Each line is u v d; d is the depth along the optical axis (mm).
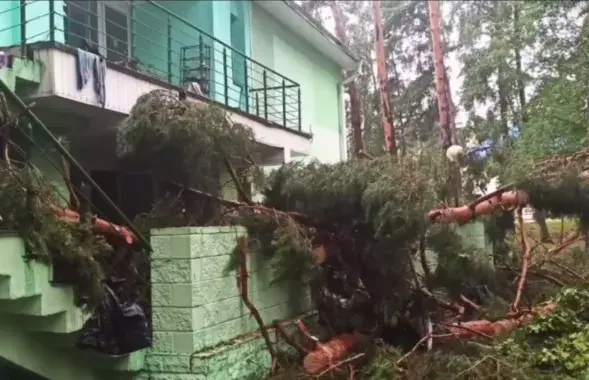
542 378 5535
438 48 16734
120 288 5215
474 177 8016
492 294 7781
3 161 4656
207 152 5723
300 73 15172
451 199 7500
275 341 6316
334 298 7109
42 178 4688
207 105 5848
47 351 4738
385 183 6035
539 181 6969
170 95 5812
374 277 6848
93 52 6402
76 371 4961
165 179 6059
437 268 7191
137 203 8664
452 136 17797
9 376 5270
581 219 7211
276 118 13297
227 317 5648
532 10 13250
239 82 11828
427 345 6602
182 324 5113
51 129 6441
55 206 4688
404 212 5938
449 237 6973
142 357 5113
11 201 4266
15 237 4148
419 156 7223
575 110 10086
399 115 28906
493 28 16109
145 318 4977
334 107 17828
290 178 6633
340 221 6645
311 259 6121
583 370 5828
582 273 8422
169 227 5660
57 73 5711
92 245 4707
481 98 17688
